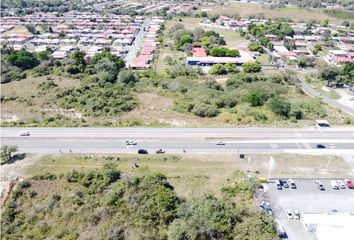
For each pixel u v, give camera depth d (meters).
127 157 68.06
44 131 78.06
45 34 189.75
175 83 109.38
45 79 113.62
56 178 60.28
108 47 162.75
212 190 59.00
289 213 53.84
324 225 50.94
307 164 67.56
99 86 108.00
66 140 74.31
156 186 56.25
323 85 123.12
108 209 53.16
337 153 71.62
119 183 57.44
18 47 158.00
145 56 149.75
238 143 74.25
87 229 50.56
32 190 57.62
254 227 48.12
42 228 50.84
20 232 50.50
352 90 117.69
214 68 131.88
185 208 52.28
